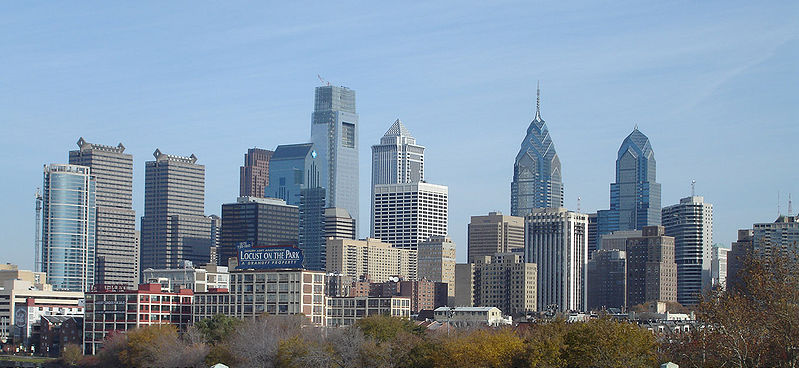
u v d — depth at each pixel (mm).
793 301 199875
